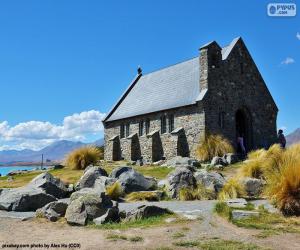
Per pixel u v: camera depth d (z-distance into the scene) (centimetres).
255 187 1734
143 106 4303
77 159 3183
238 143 3684
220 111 3578
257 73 3997
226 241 1030
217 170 2692
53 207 1425
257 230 1148
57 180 1967
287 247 978
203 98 3434
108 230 1200
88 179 2038
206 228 1177
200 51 3619
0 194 1766
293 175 1312
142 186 1972
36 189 1739
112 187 1833
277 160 1831
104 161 4259
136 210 1347
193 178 1884
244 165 2069
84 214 1316
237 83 3788
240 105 3784
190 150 3525
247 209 1388
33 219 1400
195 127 3500
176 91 3956
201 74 3584
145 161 4038
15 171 3778
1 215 1508
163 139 3838
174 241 1042
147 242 1045
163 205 1598
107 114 4834
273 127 4066
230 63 3753
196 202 1667
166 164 3117
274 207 1387
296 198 1303
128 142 4288
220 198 1708
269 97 4075
